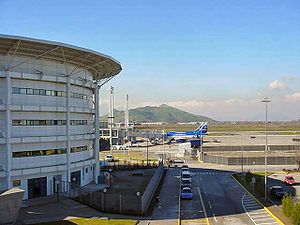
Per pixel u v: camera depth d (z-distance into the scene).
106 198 51.50
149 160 119.94
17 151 58.44
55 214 49.06
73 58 64.31
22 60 59.25
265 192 60.84
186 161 124.38
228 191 69.62
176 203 58.31
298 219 43.28
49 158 62.31
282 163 112.81
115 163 111.94
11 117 58.00
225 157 114.50
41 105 61.25
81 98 70.25
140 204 50.09
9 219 42.56
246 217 49.53
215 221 47.50
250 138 192.75
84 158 71.31
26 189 58.53
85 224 44.16
